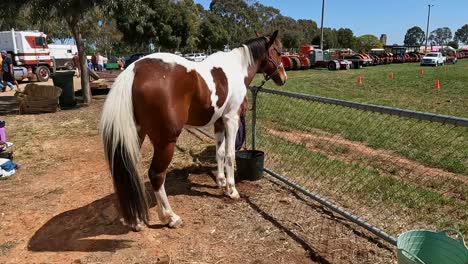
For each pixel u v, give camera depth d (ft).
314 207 14.40
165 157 11.64
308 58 120.57
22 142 24.47
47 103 35.76
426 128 26.81
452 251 8.30
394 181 17.03
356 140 24.73
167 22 144.15
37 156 21.34
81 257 11.08
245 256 11.10
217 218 13.47
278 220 13.30
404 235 8.65
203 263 10.75
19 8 37.50
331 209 13.17
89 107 39.58
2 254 11.36
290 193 15.74
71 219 13.56
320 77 82.23
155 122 11.05
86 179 17.65
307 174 18.12
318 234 12.37
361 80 72.49
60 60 103.35
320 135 26.35
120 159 10.57
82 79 41.29
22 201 15.20
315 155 21.27
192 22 152.35
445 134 25.00
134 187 10.80
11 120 32.27
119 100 10.60
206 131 25.38
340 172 18.31
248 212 13.97
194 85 11.95
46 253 11.39
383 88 58.95
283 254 11.21
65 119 32.78
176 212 13.93
